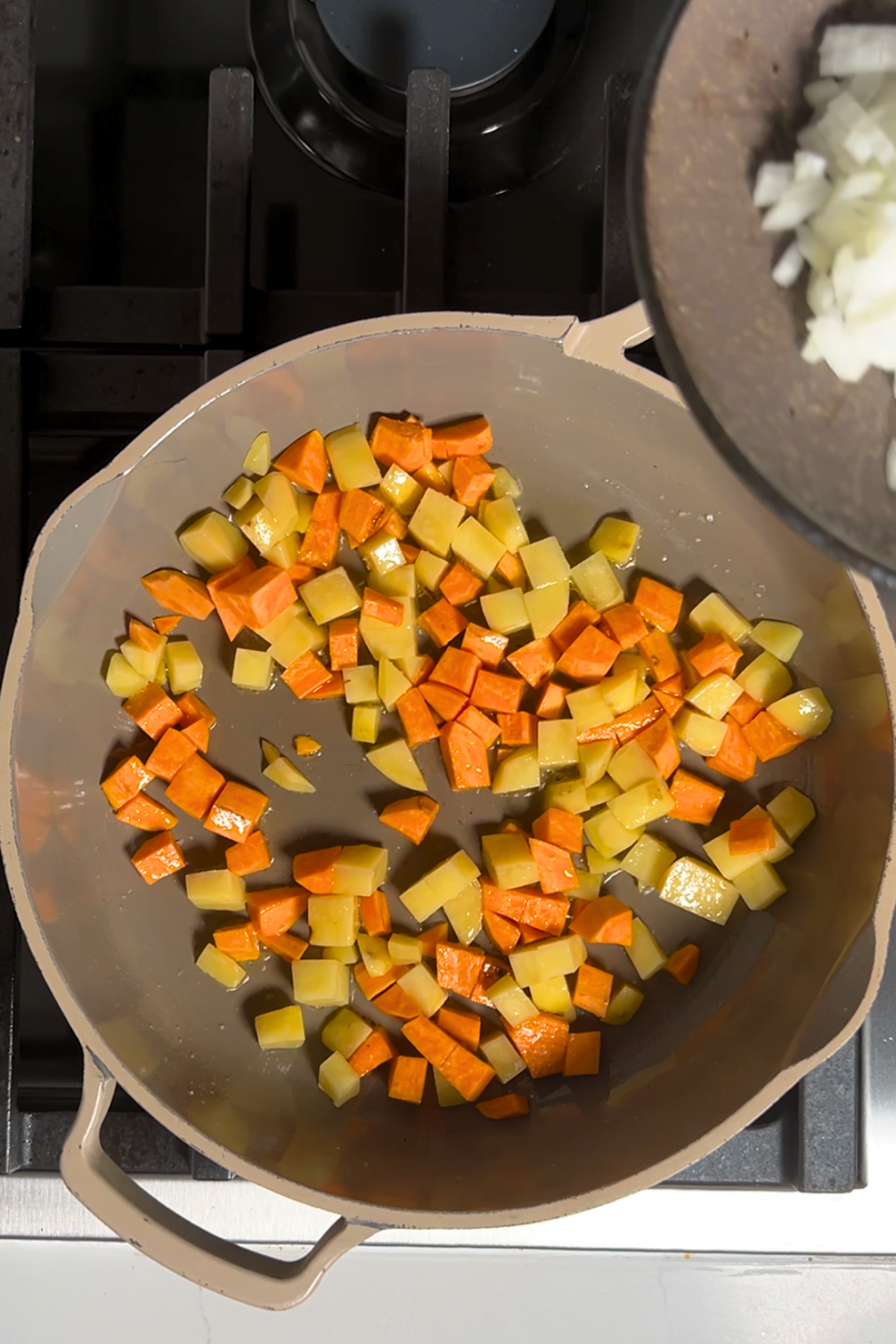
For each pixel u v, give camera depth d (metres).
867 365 0.63
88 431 0.81
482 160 0.83
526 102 0.83
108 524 0.78
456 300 0.81
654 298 0.59
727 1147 0.79
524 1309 0.83
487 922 0.83
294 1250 0.80
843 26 0.62
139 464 0.76
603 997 0.82
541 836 0.82
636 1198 0.81
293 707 0.84
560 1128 0.81
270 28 0.84
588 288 0.83
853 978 0.75
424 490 0.83
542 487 0.84
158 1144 0.79
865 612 0.76
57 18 0.84
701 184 0.61
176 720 0.83
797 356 0.63
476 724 0.83
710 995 0.83
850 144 0.62
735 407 0.62
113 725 0.83
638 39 0.83
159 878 0.83
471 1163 0.79
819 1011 0.76
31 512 0.81
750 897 0.83
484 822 0.84
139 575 0.82
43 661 0.77
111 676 0.82
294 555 0.84
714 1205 0.81
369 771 0.84
